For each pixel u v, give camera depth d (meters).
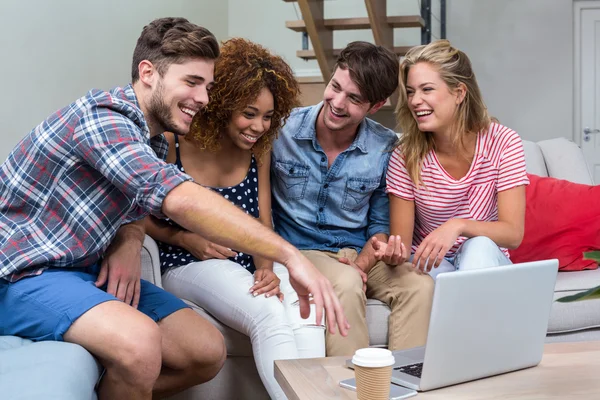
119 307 1.51
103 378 1.53
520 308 1.34
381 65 2.12
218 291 1.96
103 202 1.57
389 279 2.13
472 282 1.25
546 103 6.30
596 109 6.39
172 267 2.13
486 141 2.23
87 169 1.55
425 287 2.04
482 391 1.24
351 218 2.33
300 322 1.94
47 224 1.57
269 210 2.25
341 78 2.12
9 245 1.54
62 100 4.35
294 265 1.35
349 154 2.29
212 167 2.15
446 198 2.23
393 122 6.29
